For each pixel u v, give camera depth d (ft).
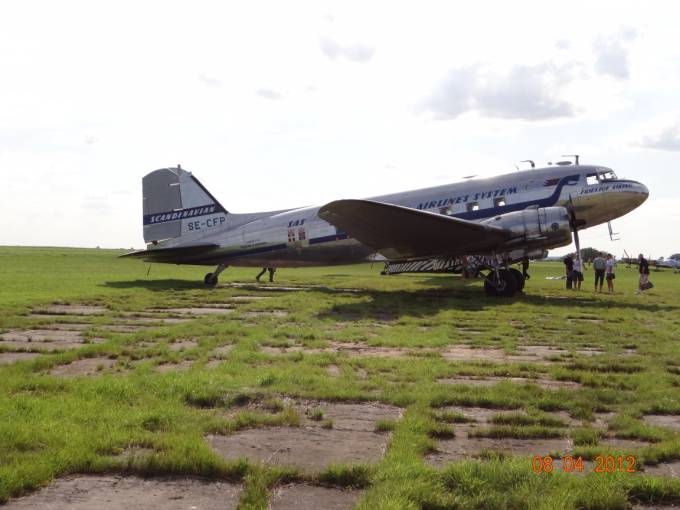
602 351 28.89
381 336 32.04
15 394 18.93
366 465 12.92
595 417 17.48
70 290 58.29
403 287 68.69
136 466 12.94
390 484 12.06
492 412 17.98
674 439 15.03
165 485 12.26
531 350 28.94
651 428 15.93
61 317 38.91
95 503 11.33
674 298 57.31
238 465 12.98
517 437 15.64
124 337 30.50
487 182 59.67
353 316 40.78
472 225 52.90
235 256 70.08
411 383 21.30
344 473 12.58
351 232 55.98
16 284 65.72
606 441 15.33
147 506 11.25
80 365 24.48
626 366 24.53
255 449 14.43
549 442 15.28
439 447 14.83
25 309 42.37
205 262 72.08
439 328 35.09
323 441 15.07
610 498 11.50
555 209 53.26
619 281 104.78
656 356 26.91
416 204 61.05
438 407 18.43
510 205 57.67
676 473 13.04
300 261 67.36
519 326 36.70
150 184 74.23
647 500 11.84
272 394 19.16
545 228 53.11
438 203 60.23
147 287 64.03
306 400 18.92
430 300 51.55
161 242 73.67
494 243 55.06
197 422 16.22
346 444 14.87
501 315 41.32
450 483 12.26
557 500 11.39
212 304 48.32
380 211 51.60
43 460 12.84
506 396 19.13
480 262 56.95
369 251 63.62
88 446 13.75
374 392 19.74
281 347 29.37
